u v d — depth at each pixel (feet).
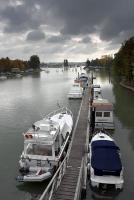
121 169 71.15
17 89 322.96
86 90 249.75
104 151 78.69
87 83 297.53
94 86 248.73
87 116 134.72
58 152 81.76
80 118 130.93
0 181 79.30
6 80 495.41
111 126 125.70
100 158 75.51
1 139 116.98
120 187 70.69
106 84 352.08
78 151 88.38
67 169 75.82
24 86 362.33
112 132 124.06
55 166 75.87
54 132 80.12
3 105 205.87
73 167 77.05
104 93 258.16
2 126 139.95
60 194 63.72
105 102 133.69
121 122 142.20
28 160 76.48
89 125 113.70
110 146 81.56
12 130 131.85
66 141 92.63
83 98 196.65
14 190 74.69
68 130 103.24
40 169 74.64
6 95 266.16
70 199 61.67
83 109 152.25
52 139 76.18
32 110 183.21
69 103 207.31
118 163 73.56
